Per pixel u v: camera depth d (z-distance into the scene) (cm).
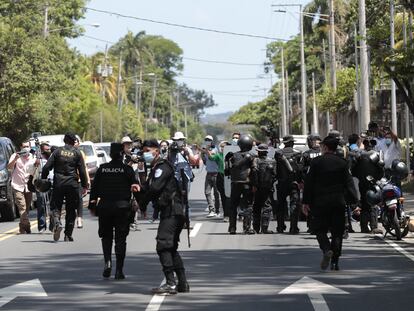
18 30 7775
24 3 8844
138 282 2292
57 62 8600
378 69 4209
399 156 3772
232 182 3475
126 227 2348
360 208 3447
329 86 11694
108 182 2339
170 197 2105
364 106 5875
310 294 2081
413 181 6241
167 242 2100
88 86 12925
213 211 4328
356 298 2028
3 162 4316
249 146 3481
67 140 3281
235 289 2164
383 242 3158
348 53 11625
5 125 8081
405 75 3897
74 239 3359
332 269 2477
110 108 15425
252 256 2797
